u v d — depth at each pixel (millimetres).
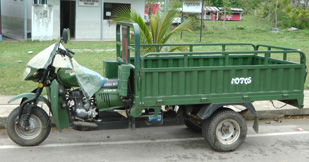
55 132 7094
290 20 32156
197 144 6543
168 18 10094
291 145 6508
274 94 6230
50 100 6102
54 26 21875
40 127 6152
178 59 7332
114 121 6062
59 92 5891
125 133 7148
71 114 6105
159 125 6262
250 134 7145
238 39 23938
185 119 6598
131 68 5914
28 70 5996
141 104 5695
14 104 8336
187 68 5801
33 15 20156
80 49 18031
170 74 5758
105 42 21547
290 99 6367
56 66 5816
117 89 6082
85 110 6035
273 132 7281
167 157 5867
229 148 6078
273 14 35812
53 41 20641
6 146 6219
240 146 6441
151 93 5738
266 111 8227
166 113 6527
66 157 5785
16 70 12391
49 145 6336
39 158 5715
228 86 6016
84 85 5980
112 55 16281
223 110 6113
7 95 9242
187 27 10555
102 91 6031
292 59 15641
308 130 7438
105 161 5645
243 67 6012
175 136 7000
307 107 8484
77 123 5922
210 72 5910
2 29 25266
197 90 5918
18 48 17500
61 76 6027
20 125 6023
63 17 24562
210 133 6004
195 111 6453
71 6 24312
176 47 10562
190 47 7352
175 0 10211
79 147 6285
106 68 6586
